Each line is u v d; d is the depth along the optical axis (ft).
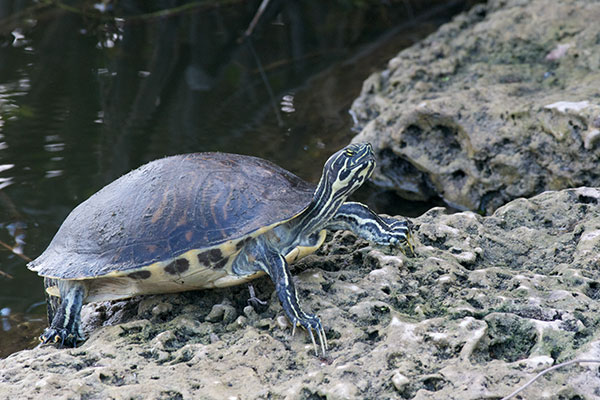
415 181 54.13
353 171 29.48
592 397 22.38
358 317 27.45
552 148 46.39
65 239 30.37
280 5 93.04
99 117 61.87
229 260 28.22
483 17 68.74
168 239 27.73
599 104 44.62
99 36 81.30
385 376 23.88
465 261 31.19
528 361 23.86
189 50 79.71
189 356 26.58
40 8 86.84
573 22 57.57
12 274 41.55
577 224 33.27
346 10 94.17
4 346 35.70
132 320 30.66
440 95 54.44
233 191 28.73
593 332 25.30
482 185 49.67
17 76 70.03
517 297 27.76
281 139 58.59
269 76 73.92
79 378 25.13
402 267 30.55
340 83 71.20
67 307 29.81
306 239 29.96
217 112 64.54
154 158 54.60
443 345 24.98
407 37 84.28
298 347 26.50
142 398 23.99
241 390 24.17
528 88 52.39
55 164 53.52
